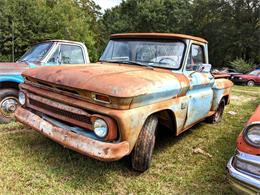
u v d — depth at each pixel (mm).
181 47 4148
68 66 3705
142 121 3004
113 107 2777
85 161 3635
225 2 34406
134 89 2844
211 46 36000
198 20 37281
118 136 2840
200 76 4520
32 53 5984
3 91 5078
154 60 4168
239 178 2533
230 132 5660
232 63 28438
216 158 4176
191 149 4492
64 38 22156
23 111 3691
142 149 3338
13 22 18141
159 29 40875
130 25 41969
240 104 9664
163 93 3303
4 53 19500
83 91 2906
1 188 2895
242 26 32781
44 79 3303
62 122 3293
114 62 4449
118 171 3482
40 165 3439
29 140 4246
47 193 2889
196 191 3199
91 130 2977
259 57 32750
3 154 3674
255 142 2512
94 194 2953
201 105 4613
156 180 3361
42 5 21766
